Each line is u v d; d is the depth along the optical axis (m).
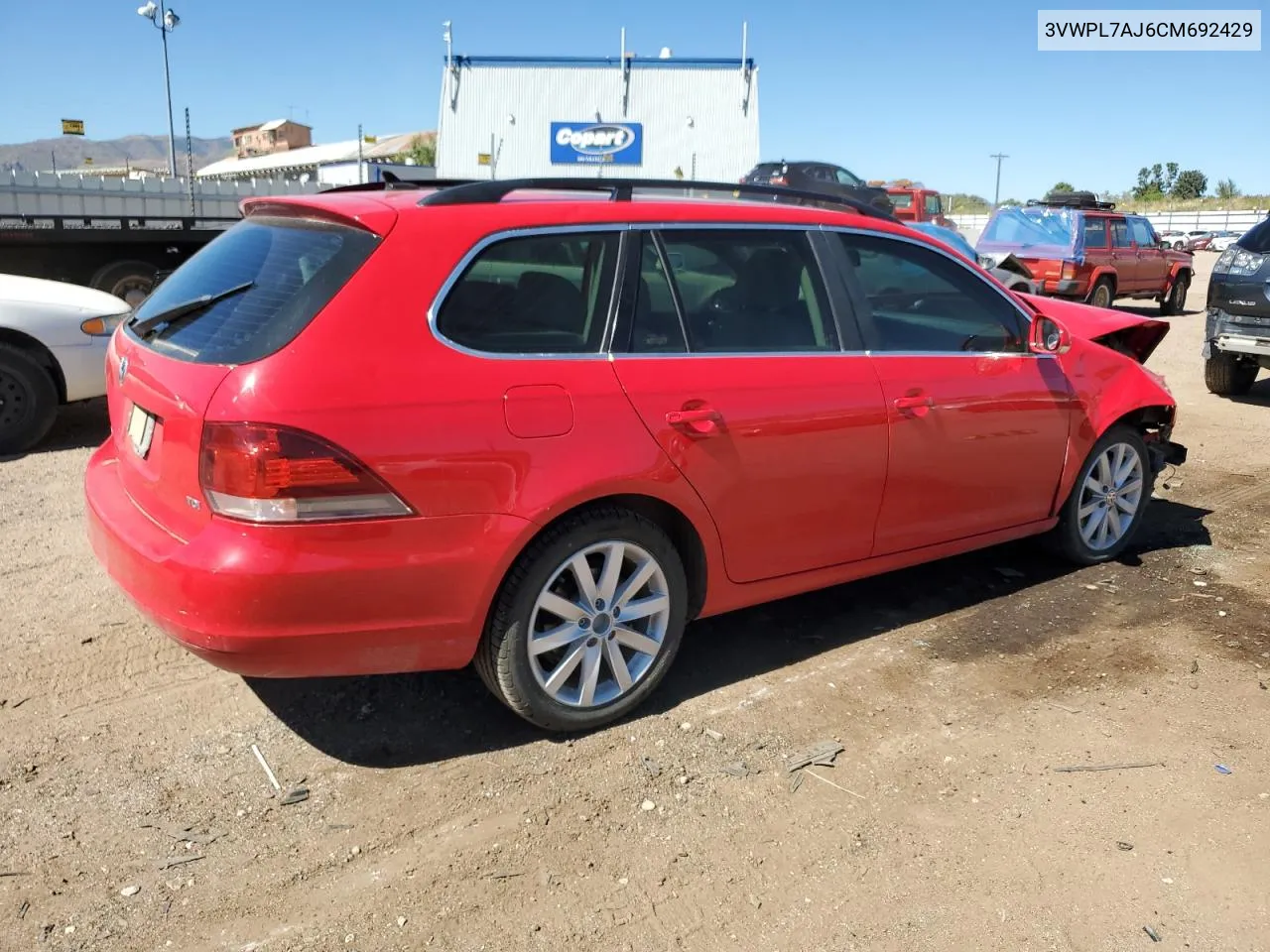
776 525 3.64
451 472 2.89
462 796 3.06
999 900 2.66
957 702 3.67
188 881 2.68
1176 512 5.99
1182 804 3.07
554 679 3.27
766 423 3.50
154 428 3.04
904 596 4.62
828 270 3.82
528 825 2.94
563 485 3.06
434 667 3.08
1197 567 5.04
